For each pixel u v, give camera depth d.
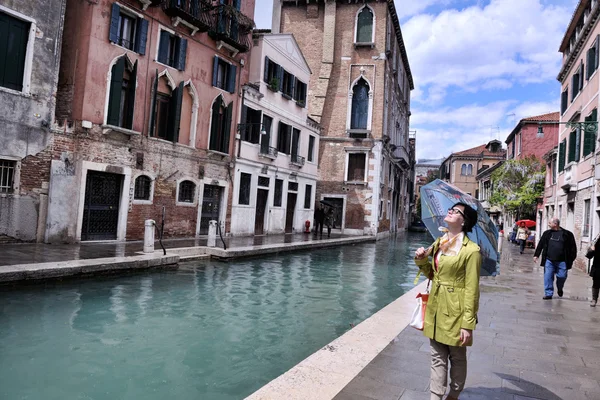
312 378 4.02
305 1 31.89
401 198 46.56
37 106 11.92
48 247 11.49
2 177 11.47
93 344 5.66
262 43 21.19
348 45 31.31
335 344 5.06
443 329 3.20
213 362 5.31
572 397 3.91
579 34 18.80
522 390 4.03
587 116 16.56
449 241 3.35
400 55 39.59
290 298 9.16
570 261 9.15
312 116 31.19
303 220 26.50
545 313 7.59
